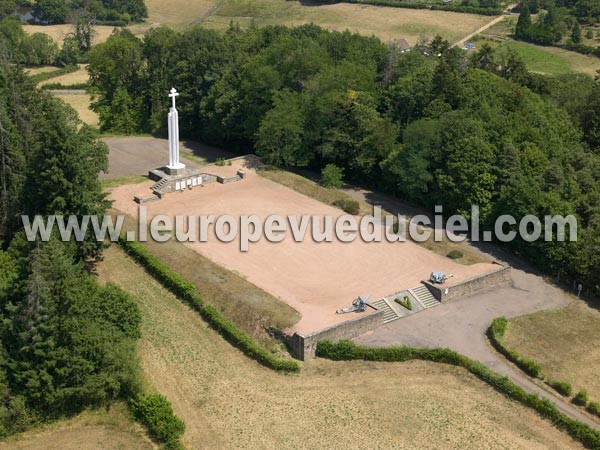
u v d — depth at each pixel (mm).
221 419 60156
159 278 80688
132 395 61594
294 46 118688
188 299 76500
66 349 59156
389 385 64875
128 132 140125
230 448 57031
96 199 79750
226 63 130250
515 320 74562
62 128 75125
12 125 82500
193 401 62062
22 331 58562
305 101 111062
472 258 85812
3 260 68812
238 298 74750
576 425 58375
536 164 91750
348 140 106875
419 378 65812
